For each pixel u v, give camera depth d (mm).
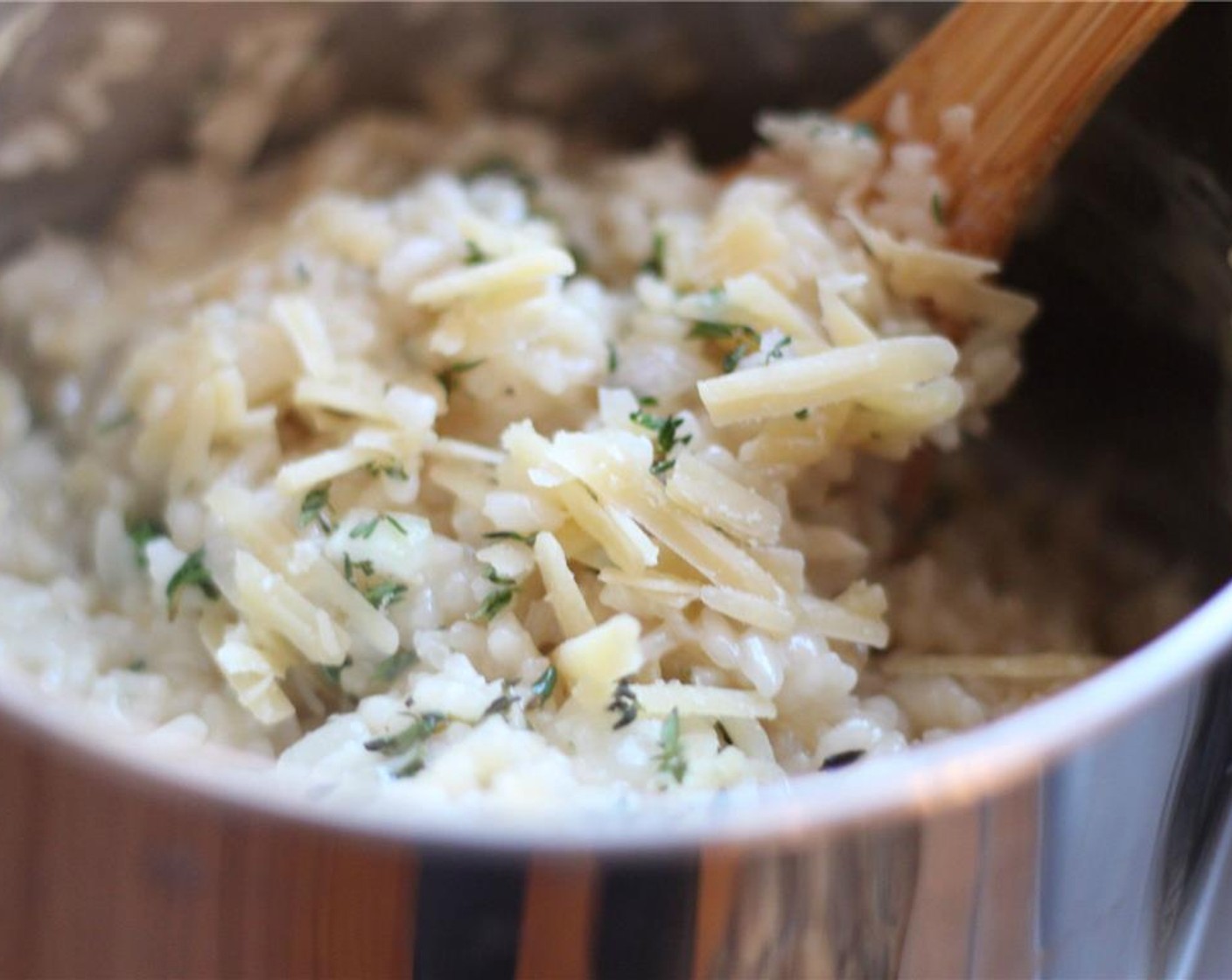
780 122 237
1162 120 214
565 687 191
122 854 157
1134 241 223
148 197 244
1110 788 162
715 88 254
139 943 159
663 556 197
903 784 153
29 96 226
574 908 151
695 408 212
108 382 233
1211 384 217
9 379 232
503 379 213
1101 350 230
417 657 198
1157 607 225
